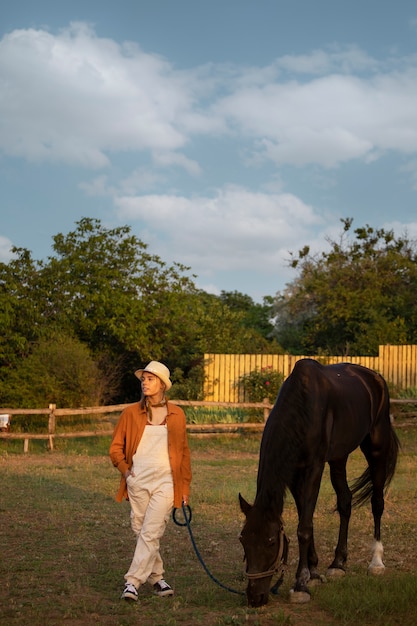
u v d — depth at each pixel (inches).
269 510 210.1
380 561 257.0
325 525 332.2
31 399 697.6
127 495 224.1
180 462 223.3
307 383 234.5
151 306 917.2
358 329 1156.5
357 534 314.3
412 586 218.8
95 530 315.3
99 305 870.4
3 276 838.5
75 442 661.3
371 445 281.0
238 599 220.4
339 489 262.1
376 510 272.7
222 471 510.3
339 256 1327.5
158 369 223.0
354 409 255.8
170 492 219.1
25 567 252.7
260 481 219.6
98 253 913.5
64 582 233.6
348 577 240.4
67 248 910.4
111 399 926.4
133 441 222.4
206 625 195.3
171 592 221.8
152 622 196.4
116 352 916.0
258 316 1838.1
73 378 729.6
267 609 210.1
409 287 1205.1
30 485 431.5
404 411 786.8
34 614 200.5
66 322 853.2
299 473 235.5
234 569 258.2
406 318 1137.4
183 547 289.9
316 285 1234.6
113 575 243.4
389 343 1050.7
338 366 279.6
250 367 837.2
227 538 305.7
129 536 304.8
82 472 490.6
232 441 683.4
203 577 246.8
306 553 224.1
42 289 842.8
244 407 720.3
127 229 938.1
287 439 221.3
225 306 1120.8
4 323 760.3
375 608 205.3
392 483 442.6
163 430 222.7
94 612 205.0
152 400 224.2
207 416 738.8
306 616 204.1
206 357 846.5
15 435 610.9
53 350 733.9
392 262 1233.4
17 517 339.6
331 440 243.1
